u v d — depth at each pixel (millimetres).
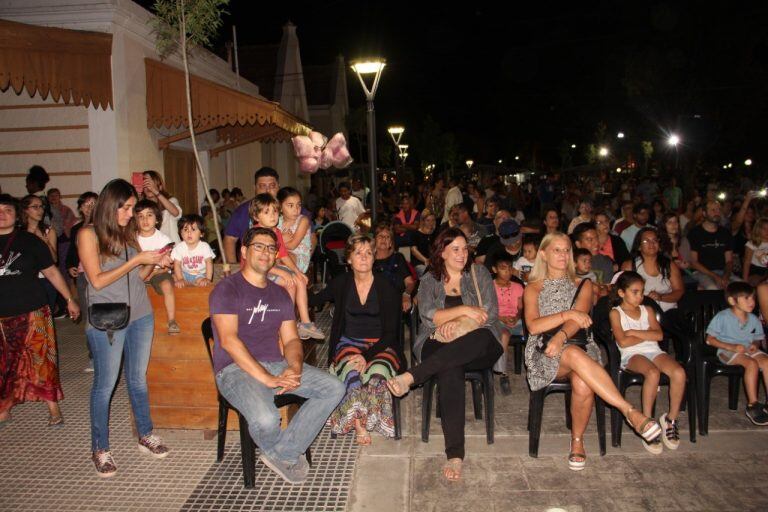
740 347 5070
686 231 10297
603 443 4672
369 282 5277
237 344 4168
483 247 7992
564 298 4859
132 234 4488
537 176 55281
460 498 4121
